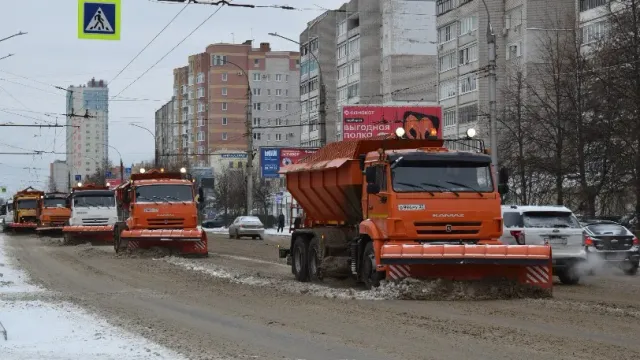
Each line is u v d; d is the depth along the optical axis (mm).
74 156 171125
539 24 67688
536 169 45969
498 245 17328
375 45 90938
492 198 18344
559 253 22234
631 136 41031
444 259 17188
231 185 103312
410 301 17156
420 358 10766
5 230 76188
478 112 68625
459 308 15867
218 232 80438
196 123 146750
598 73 42594
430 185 18234
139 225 34562
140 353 11367
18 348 11883
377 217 18688
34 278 24312
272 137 142125
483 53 72500
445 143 24938
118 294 19625
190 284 22109
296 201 24406
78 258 33562
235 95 141125
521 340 12000
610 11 45188
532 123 48156
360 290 19344
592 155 44219
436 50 83000
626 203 46031
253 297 18672
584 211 45469
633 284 22438
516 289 17688
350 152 20734
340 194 21203
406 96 87000
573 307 15961
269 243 49969
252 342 12305
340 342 12172
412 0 87250
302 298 18281
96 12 24469
